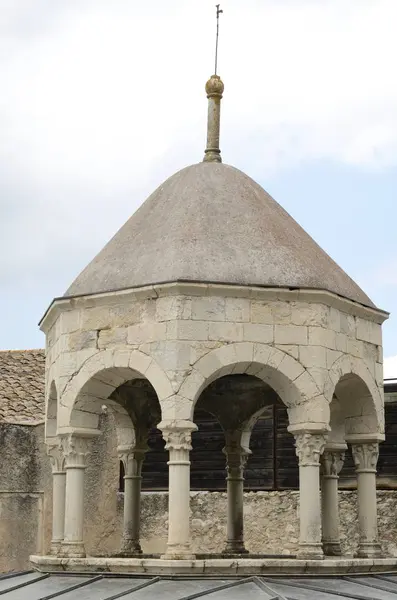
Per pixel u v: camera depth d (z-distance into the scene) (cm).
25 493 3020
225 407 2359
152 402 2288
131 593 1677
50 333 2109
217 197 2048
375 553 2017
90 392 1933
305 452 1869
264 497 3303
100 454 3316
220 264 1894
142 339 1869
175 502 1797
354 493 3162
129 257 1977
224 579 1747
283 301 1889
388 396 3234
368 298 2080
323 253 2103
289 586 1730
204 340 1841
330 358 1909
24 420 3105
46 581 1819
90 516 3241
